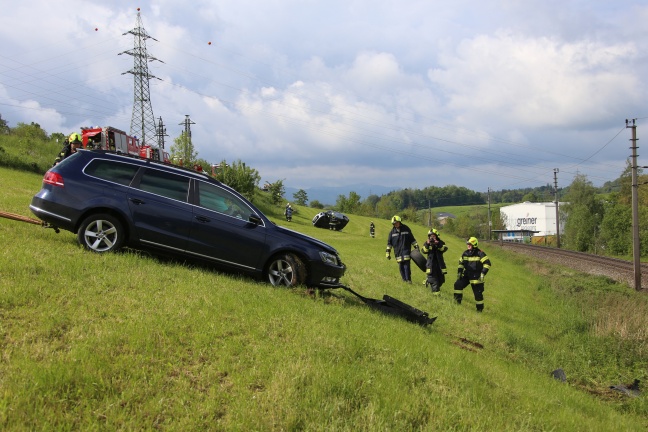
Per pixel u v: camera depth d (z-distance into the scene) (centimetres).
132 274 685
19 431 313
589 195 8738
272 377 443
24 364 387
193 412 370
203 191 834
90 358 412
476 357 734
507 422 466
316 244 858
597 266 3691
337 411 408
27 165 3369
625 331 1321
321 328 601
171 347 471
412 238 1430
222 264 825
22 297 523
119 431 335
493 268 2853
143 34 5544
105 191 788
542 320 1545
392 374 510
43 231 908
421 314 868
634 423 680
